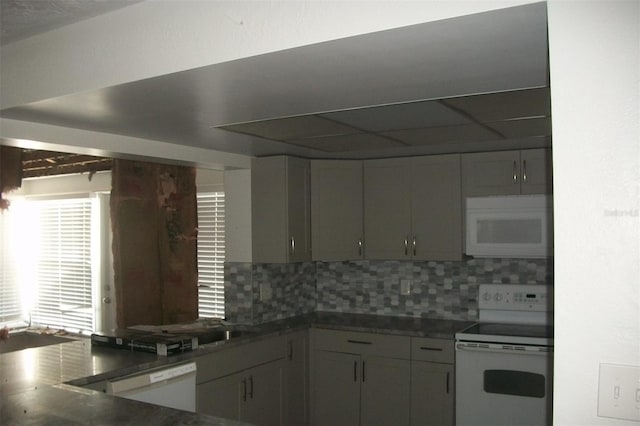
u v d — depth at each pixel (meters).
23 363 2.68
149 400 2.56
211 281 4.63
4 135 2.35
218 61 1.57
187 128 2.69
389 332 3.69
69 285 5.41
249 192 3.93
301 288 4.42
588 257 1.14
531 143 3.40
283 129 2.78
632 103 1.10
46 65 1.98
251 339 3.40
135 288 3.85
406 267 4.26
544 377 3.20
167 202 4.04
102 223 5.16
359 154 3.91
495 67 1.66
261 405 3.49
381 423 3.71
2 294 5.48
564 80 1.15
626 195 1.11
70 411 1.69
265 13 1.49
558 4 1.15
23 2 1.67
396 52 1.50
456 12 1.25
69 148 2.72
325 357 3.92
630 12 1.10
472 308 4.02
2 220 5.48
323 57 1.54
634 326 1.11
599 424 1.13
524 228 3.56
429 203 3.91
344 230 4.10
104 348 3.04
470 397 3.38
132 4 1.72
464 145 3.50
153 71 1.69
